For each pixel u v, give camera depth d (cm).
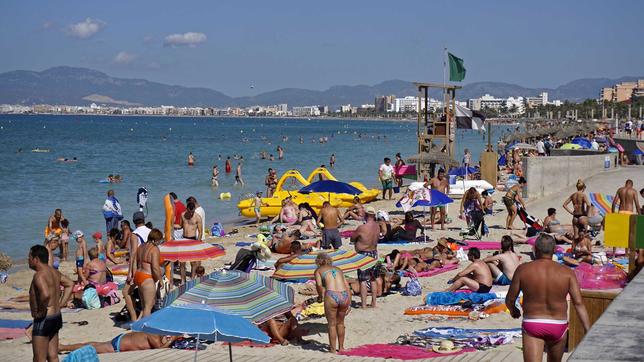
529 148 5875
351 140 14300
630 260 1247
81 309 1739
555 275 809
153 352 1298
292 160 7906
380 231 2502
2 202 4047
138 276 1522
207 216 3703
